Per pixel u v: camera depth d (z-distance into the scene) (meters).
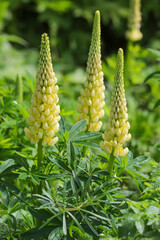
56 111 2.09
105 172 2.09
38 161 2.12
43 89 2.06
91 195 2.07
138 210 2.08
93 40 2.14
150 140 2.95
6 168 2.09
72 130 2.13
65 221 2.00
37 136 2.09
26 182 2.24
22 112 2.54
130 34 3.59
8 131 2.64
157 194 2.17
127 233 2.06
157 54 2.52
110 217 2.08
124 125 2.09
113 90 2.06
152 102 3.43
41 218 2.04
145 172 2.33
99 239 2.05
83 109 2.18
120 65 2.05
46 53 2.05
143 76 3.41
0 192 2.05
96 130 2.20
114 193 2.11
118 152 2.08
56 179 2.15
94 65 2.15
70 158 2.09
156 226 2.05
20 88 2.64
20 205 2.06
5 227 2.13
